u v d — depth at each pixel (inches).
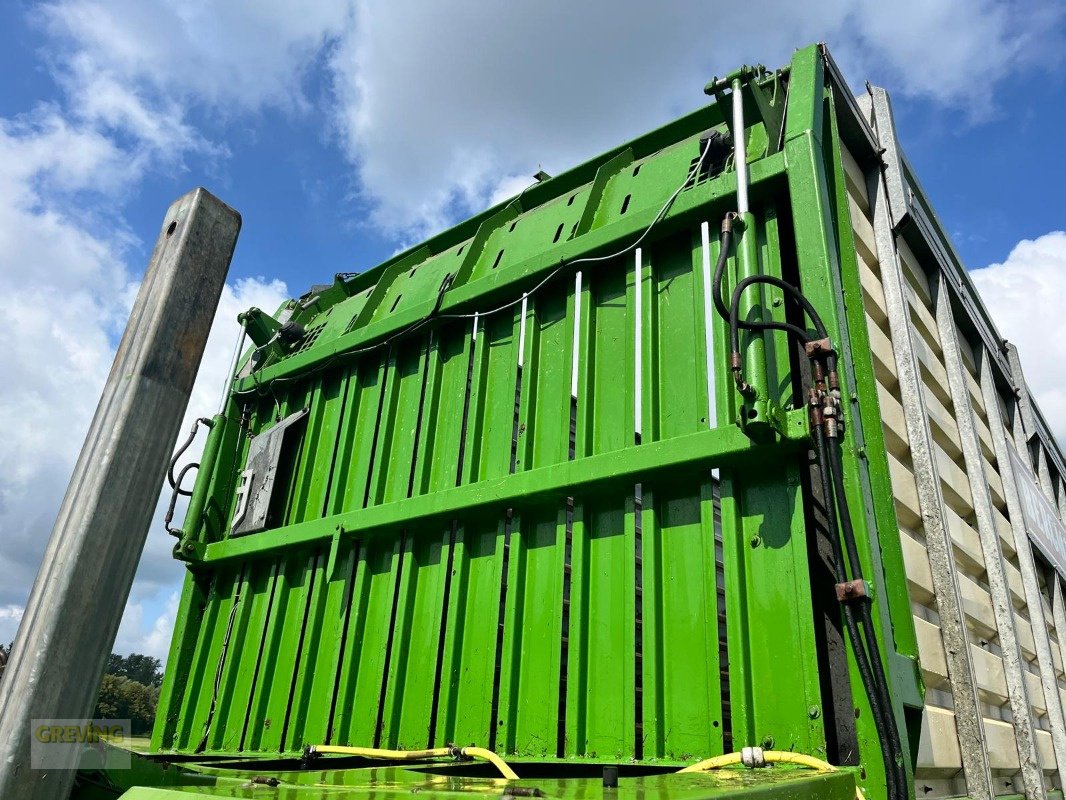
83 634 51.4
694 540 86.6
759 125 107.4
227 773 73.7
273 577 135.3
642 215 107.0
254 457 153.9
